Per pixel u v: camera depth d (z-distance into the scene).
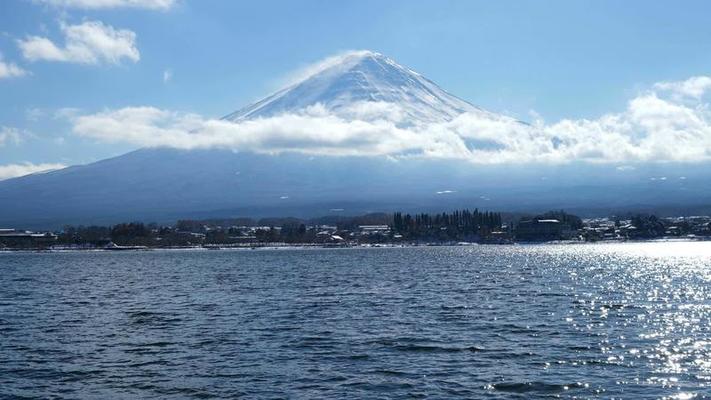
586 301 90.25
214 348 57.78
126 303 94.50
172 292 111.94
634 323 69.31
